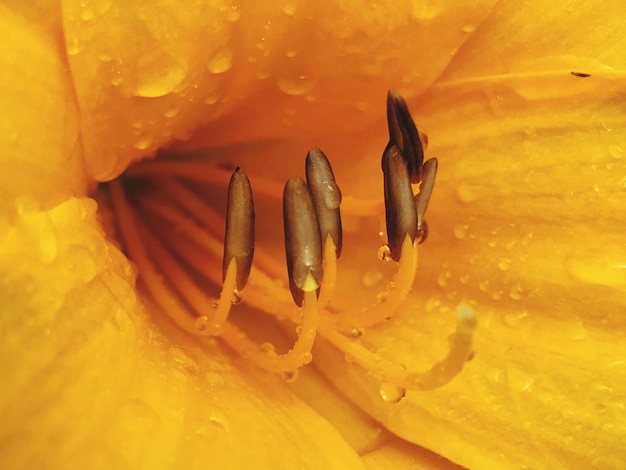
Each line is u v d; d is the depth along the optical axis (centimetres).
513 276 11
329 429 10
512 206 11
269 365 10
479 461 10
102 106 9
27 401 9
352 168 11
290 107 11
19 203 9
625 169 11
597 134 11
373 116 11
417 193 11
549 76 10
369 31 10
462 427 11
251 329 11
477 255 11
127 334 9
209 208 12
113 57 9
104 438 9
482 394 11
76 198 9
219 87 10
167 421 9
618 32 11
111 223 11
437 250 11
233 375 10
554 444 10
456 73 11
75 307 9
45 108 9
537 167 11
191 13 9
